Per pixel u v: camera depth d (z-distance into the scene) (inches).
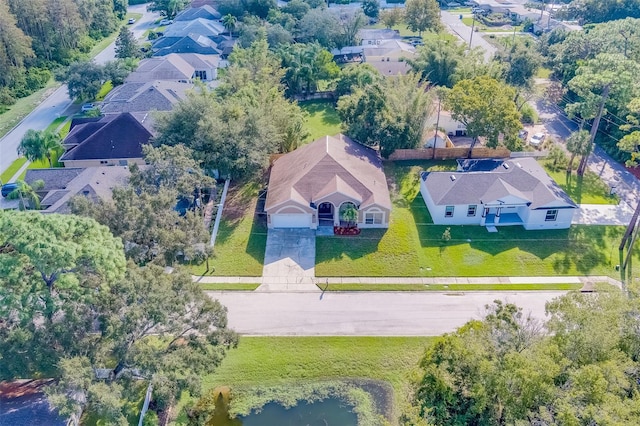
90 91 3284.9
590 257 1920.5
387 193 2145.7
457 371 1147.9
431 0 4493.1
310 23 4101.9
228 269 1854.1
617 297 1179.3
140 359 1119.6
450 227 2096.5
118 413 1053.2
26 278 1077.8
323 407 1366.9
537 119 3073.3
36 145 2352.4
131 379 1144.8
